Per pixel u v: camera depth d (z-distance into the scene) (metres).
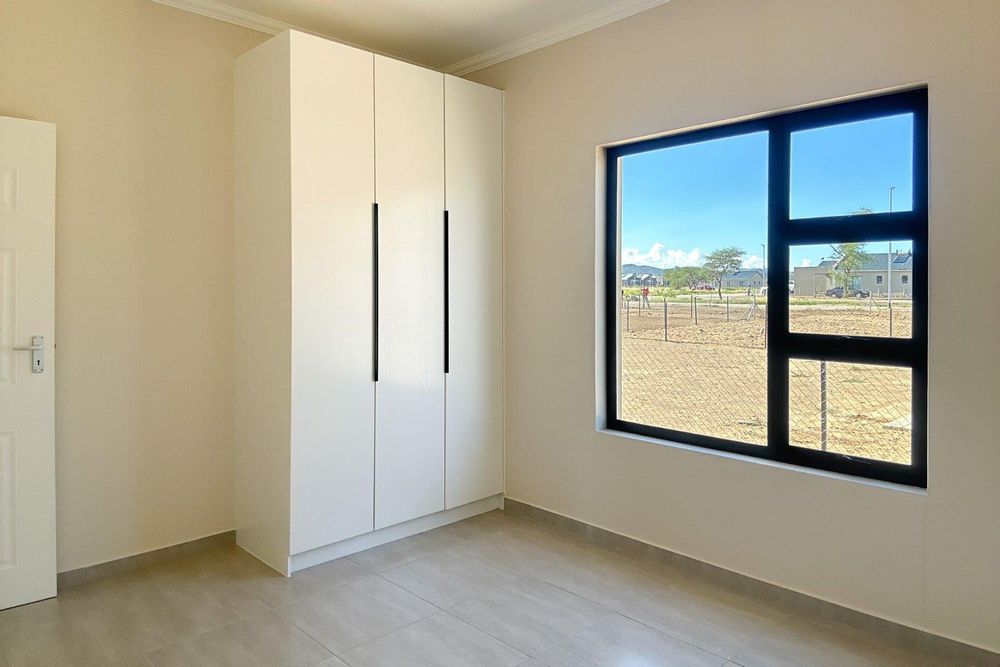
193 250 3.36
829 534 2.73
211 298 3.43
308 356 3.16
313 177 3.16
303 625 2.68
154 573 3.18
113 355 3.14
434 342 3.69
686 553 3.22
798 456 2.94
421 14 3.50
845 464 2.79
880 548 2.60
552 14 3.50
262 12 3.47
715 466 3.10
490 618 2.75
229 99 3.46
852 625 2.67
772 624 2.71
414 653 2.48
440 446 3.74
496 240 4.01
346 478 3.33
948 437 2.43
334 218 3.24
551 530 3.78
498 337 4.04
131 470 3.21
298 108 3.10
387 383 3.48
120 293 3.15
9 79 2.83
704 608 2.85
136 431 3.21
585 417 3.64
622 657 2.46
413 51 4.02
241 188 3.42
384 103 3.43
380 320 3.44
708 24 3.08
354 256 3.32
